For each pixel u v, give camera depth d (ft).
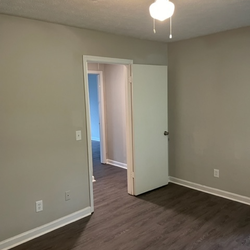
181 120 13.42
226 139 11.64
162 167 13.52
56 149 9.49
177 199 11.99
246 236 8.74
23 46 8.39
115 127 17.65
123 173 16.26
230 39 10.94
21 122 8.52
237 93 11.01
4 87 8.08
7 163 8.30
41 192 9.19
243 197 11.34
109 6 7.42
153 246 8.33
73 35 9.64
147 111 12.48
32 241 8.81
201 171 12.85
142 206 11.34
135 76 11.84
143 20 8.95
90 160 10.59
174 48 13.24
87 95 10.25
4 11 7.69
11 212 8.50
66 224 9.91
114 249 8.24
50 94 9.17
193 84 12.62
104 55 10.72
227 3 7.43
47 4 7.15
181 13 8.34
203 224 9.61
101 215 10.59
